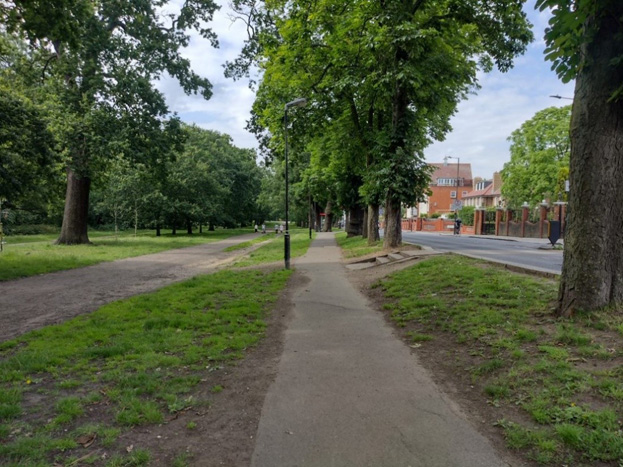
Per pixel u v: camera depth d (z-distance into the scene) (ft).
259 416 12.41
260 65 65.82
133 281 40.86
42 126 57.41
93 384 14.69
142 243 98.32
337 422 12.00
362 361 17.12
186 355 17.60
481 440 10.90
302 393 14.03
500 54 50.37
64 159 76.13
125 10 77.77
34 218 171.01
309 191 117.80
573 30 16.30
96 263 57.00
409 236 122.93
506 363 15.15
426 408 12.78
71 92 77.15
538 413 11.57
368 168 60.13
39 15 37.35
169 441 11.00
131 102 79.71
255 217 255.91
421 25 47.91
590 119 17.24
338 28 48.88
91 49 73.77
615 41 16.42
